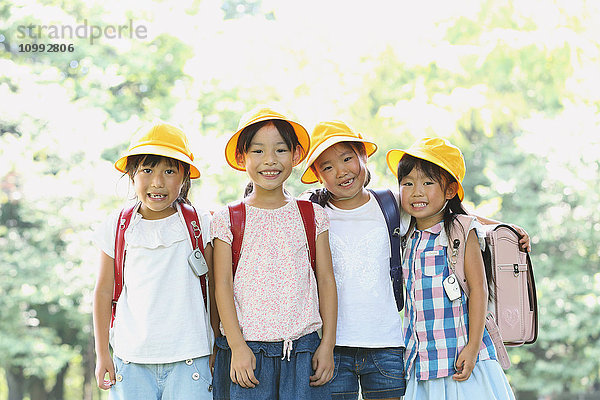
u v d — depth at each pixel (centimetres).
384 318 308
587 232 1035
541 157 1029
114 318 296
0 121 903
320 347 285
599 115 845
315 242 296
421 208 313
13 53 979
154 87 981
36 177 902
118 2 884
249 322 284
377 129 779
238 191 795
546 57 726
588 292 1034
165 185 292
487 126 780
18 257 976
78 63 938
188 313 290
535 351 1133
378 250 314
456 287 308
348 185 312
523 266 331
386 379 305
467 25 762
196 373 287
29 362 1050
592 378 1102
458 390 304
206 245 302
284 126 291
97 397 1241
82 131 880
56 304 1091
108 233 302
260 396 279
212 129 814
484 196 1061
